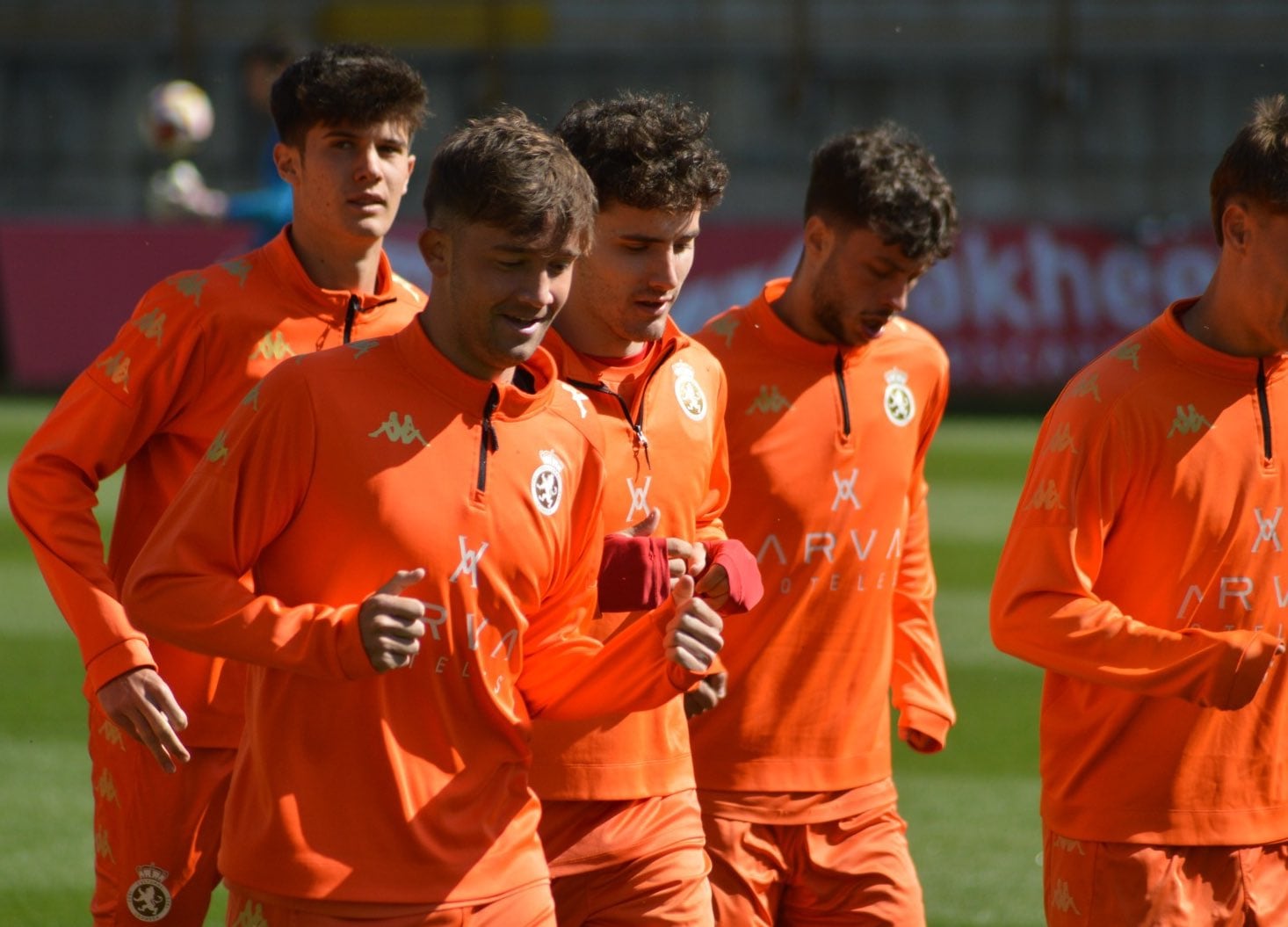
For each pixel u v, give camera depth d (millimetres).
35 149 87938
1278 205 11195
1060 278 61969
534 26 89312
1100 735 11750
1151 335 11844
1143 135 87438
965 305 62000
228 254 61344
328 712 9578
